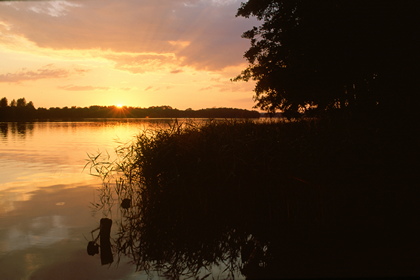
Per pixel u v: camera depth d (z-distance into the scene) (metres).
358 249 4.05
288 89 9.66
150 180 6.05
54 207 6.43
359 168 5.36
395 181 5.18
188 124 6.98
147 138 7.06
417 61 6.69
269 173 5.39
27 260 4.07
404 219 4.81
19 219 5.66
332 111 8.70
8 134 26.05
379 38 6.89
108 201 6.85
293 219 5.32
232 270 3.96
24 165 11.43
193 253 4.52
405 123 6.20
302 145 5.68
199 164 5.57
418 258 3.72
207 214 5.39
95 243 4.62
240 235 4.97
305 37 8.05
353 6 6.96
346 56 7.39
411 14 6.44
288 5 9.29
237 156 5.62
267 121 7.84
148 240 4.90
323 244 4.29
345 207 5.28
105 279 3.66
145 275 3.85
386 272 3.46
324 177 5.30
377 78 7.58
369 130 5.84
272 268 3.79
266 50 11.38
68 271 3.83
